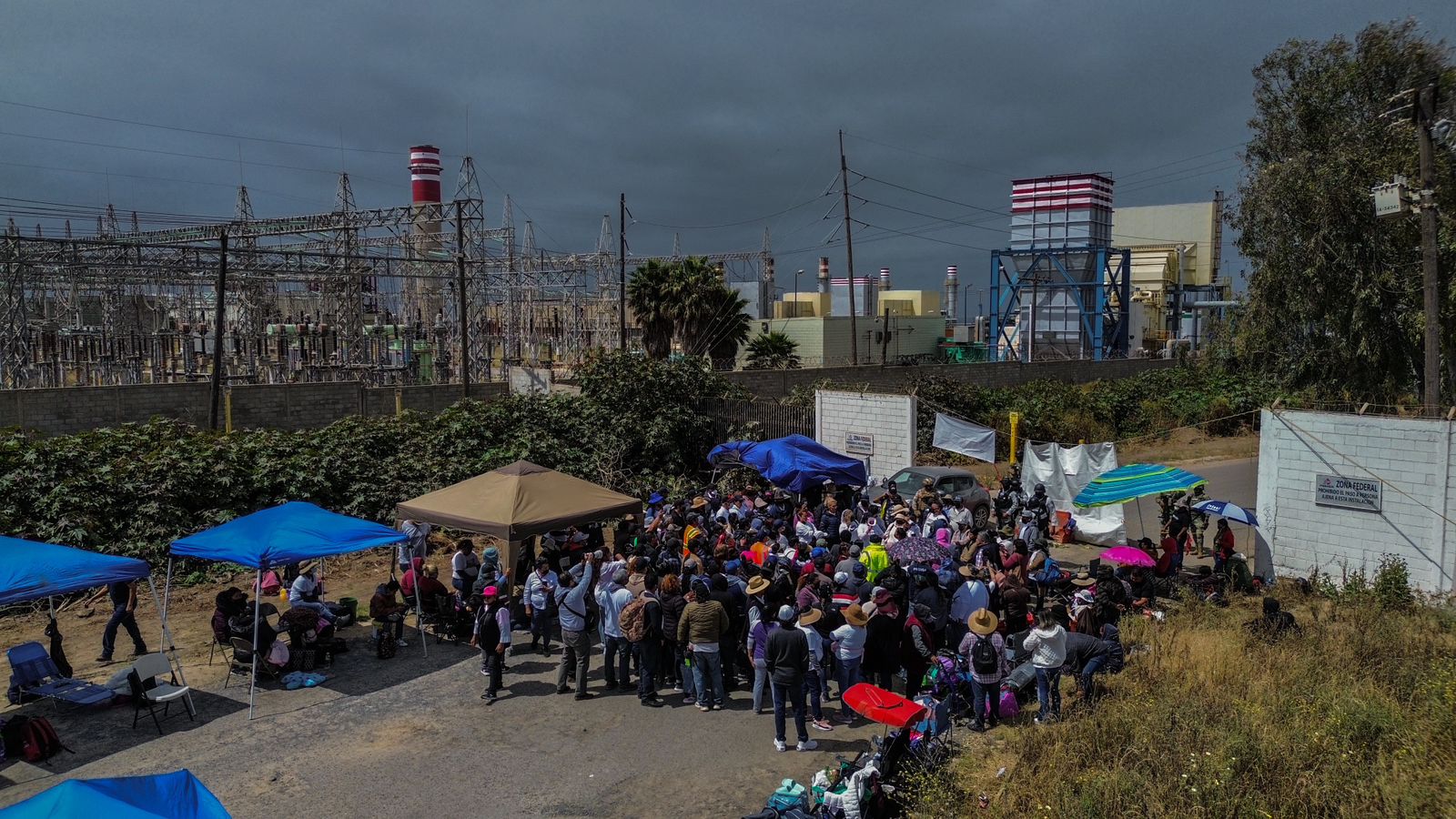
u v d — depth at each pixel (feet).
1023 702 36.58
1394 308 79.56
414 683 40.29
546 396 92.22
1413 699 34.32
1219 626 44.42
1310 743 29.78
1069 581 47.39
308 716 36.58
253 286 148.56
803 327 203.31
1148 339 222.48
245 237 131.95
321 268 130.21
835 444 84.02
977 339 306.14
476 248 150.61
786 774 31.48
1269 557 53.83
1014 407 120.06
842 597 38.63
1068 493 66.28
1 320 105.91
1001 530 63.41
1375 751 29.89
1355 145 80.07
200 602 52.75
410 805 29.37
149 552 58.08
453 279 148.46
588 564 44.01
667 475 86.12
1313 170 80.79
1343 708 32.22
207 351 165.89
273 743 33.99
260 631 39.78
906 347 229.25
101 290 157.07
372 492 70.69
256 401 89.97
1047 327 201.77
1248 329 90.12
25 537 55.01
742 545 48.98
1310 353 86.33
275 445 70.08
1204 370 145.69
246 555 38.17
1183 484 51.80
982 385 136.87
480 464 77.36
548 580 44.27
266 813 28.84
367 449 75.05
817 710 34.53
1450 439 47.60
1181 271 232.53
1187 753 29.01
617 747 33.71
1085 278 196.95
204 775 31.37
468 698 38.60
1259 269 86.79
